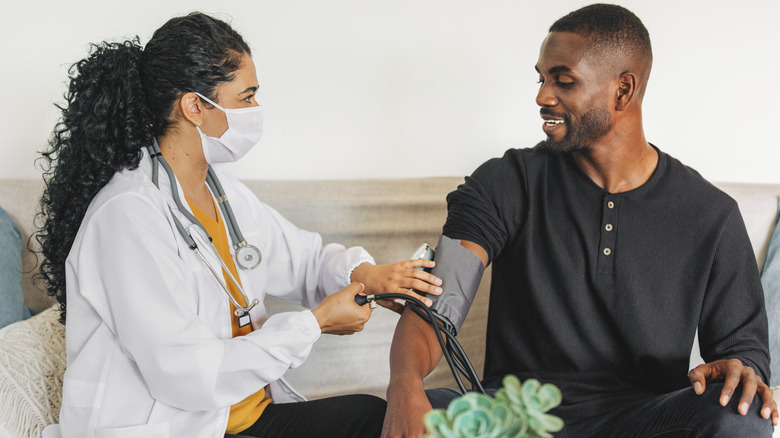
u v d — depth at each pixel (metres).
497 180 1.54
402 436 1.12
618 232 1.43
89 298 1.20
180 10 1.94
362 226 1.91
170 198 1.31
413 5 2.08
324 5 2.02
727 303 1.40
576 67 1.35
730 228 1.42
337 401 1.40
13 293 1.60
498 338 1.53
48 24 1.87
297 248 1.61
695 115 2.26
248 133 1.35
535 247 1.49
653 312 1.41
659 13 2.19
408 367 1.25
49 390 1.39
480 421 0.73
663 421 1.26
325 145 2.09
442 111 2.15
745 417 1.17
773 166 2.32
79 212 1.30
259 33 1.99
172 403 1.20
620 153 1.43
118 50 1.30
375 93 2.10
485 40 2.14
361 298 1.35
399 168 2.15
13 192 1.74
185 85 1.28
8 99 1.88
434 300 1.40
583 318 1.43
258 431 1.37
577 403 1.39
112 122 1.28
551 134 1.42
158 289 1.18
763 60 2.26
